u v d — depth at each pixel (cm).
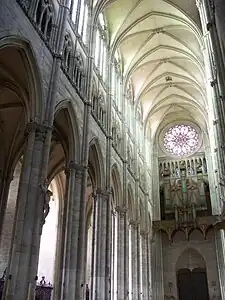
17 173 3034
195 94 4522
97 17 2870
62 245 1942
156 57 4006
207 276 4291
